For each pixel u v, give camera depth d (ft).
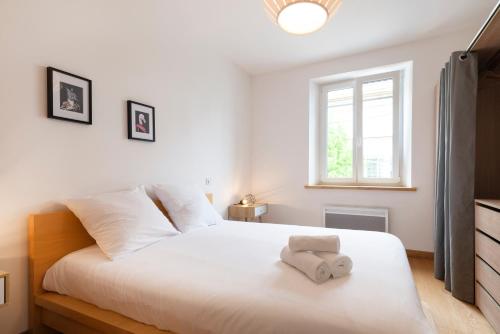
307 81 12.09
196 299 3.55
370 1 7.48
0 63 4.77
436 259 8.16
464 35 9.19
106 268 4.54
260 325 3.10
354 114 11.88
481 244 6.21
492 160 7.20
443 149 7.96
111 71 6.73
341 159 12.23
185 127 9.17
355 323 2.84
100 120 6.48
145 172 7.68
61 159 5.70
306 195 12.11
